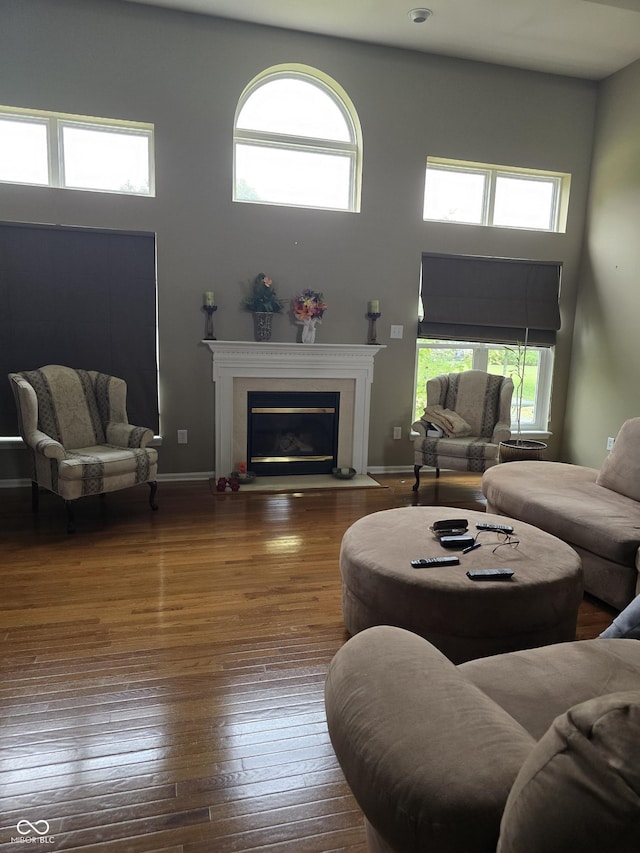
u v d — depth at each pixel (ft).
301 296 14.61
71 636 7.39
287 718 5.94
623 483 9.76
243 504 13.17
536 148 16.03
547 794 1.93
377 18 13.23
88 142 13.79
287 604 8.40
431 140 15.31
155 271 14.17
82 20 12.84
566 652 4.36
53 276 13.57
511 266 16.38
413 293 15.87
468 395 15.48
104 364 14.16
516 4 12.37
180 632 7.56
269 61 13.97
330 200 15.46
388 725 3.09
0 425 13.70
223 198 14.24
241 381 14.80
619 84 15.33
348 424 15.80
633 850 1.73
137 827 4.59
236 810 4.78
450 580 6.17
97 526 11.57
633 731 1.85
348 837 4.56
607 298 15.78
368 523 7.99
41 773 5.11
